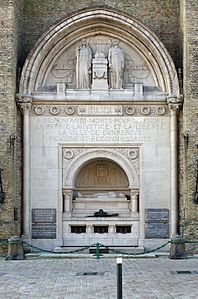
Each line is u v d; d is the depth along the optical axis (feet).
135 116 82.84
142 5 85.40
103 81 82.89
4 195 77.51
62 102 82.48
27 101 80.84
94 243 81.61
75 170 82.43
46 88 83.71
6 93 78.54
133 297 44.96
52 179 82.28
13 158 78.33
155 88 83.71
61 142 82.53
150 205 82.07
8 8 78.79
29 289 49.57
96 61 82.94
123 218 82.12
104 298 44.91
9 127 78.38
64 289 49.37
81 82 82.84
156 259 72.49
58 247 80.84
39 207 81.97
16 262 69.46
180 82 81.56
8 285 51.75
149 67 84.48
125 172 82.58
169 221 81.71
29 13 85.30
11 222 77.10
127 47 85.15
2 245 76.02
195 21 79.20
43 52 82.02
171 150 81.76
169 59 81.61
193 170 78.33
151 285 50.65
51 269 62.54
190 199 77.87
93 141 82.48
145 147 82.58
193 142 78.54
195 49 79.10
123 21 82.28
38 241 81.30
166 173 82.33
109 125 82.69
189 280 53.47
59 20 82.12
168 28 85.15
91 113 82.64
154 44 81.97
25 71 81.25
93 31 84.48
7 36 78.64
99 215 82.53
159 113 82.79
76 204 83.82
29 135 82.12
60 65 84.69
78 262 69.26
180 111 81.92
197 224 77.20
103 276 56.59
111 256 75.10
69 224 81.97
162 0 85.40
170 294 46.11
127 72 84.64
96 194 84.69
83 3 85.15
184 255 72.64
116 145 82.43
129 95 82.43
